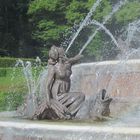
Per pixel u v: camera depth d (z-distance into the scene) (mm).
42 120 15914
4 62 53531
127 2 47281
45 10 53906
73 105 16375
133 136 12867
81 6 50375
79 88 22172
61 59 17062
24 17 67875
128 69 20531
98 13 48375
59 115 16062
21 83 38344
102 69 21500
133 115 17391
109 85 21094
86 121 15492
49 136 13820
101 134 13203
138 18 46938
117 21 47500
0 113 18844
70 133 13539
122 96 20594
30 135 14180
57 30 52562
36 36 58156
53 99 16453
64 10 52969
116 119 16109
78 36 50844
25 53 65688
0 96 34406
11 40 67500
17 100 33562
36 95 17984
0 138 14828
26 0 67625
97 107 16266
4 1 67562
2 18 67688
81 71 22250
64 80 16891
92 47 49406
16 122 15211
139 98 20000
